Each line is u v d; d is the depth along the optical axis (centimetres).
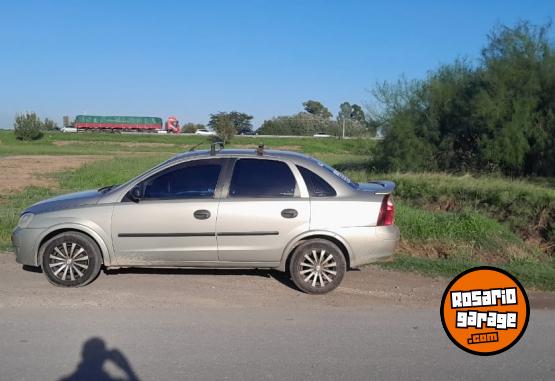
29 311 571
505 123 2131
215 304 604
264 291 653
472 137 2359
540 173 2134
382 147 2562
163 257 652
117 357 461
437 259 849
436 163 2405
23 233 655
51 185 2006
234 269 720
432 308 604
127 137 8544
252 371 438
